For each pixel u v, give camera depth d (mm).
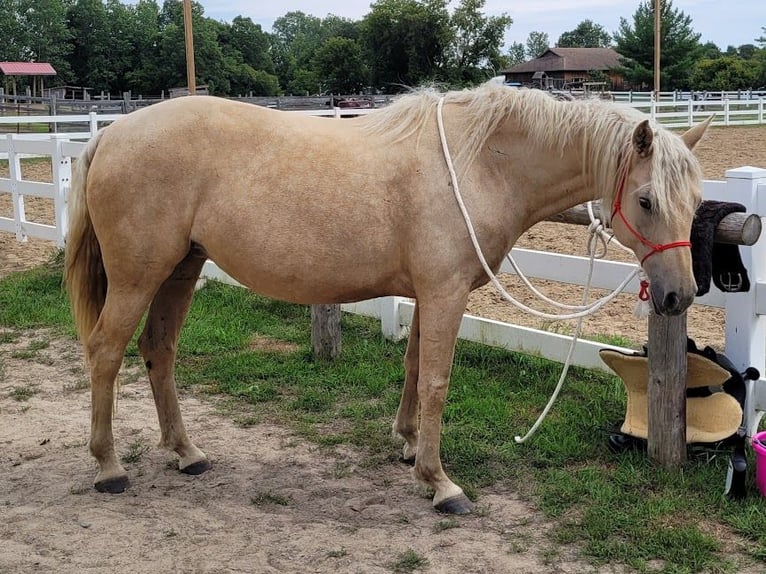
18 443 4070
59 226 8477
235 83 58688
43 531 3119
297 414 4445
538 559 2873
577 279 4742
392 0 34500
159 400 3682
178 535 3086
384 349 5430
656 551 2879
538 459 3682
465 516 3219
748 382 3664
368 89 38094
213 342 5707
